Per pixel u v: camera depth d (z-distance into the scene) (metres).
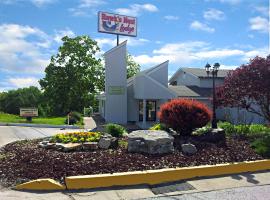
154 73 32.53
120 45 32.44
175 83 43.81
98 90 53.88
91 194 7.98
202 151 11.28
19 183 8.33
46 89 52.62
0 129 23.39
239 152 11.51
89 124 31.42
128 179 8.69
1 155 11.39
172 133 13.42
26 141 14.47
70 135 12.74
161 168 9.55
